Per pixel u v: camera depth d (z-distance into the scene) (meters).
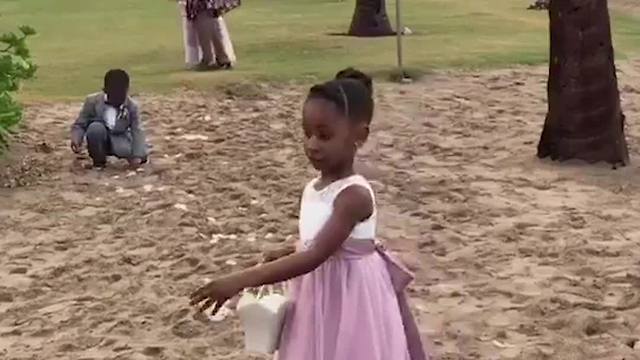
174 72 18.08
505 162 12.20
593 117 12.01
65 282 8.20
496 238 9.12
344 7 30.77
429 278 8.08
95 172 11.77
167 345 6.86
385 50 20.39
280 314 4.65
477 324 7.11
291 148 12.91
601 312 7.29
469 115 15.02
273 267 4.43
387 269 4.79
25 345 6.97
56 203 10.53
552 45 12.14
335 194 4.54
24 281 8.26
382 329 4.61
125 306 7.61
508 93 16.61
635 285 7.83
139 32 24.61
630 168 11.95
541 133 12.84
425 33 23.19
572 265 8.36
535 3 29.47
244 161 12.22
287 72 17.77
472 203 10.32
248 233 9.38
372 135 13.56
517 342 6.83
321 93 4.58
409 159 12.34
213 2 18.03
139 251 8.94
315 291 4.61
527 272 8.20
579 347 6.68
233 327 7.11
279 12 29.38
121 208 10.33
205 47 18.23
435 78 17.62
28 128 13.98
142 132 12.02
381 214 9.90
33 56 20.58
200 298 4.46
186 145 13.04
